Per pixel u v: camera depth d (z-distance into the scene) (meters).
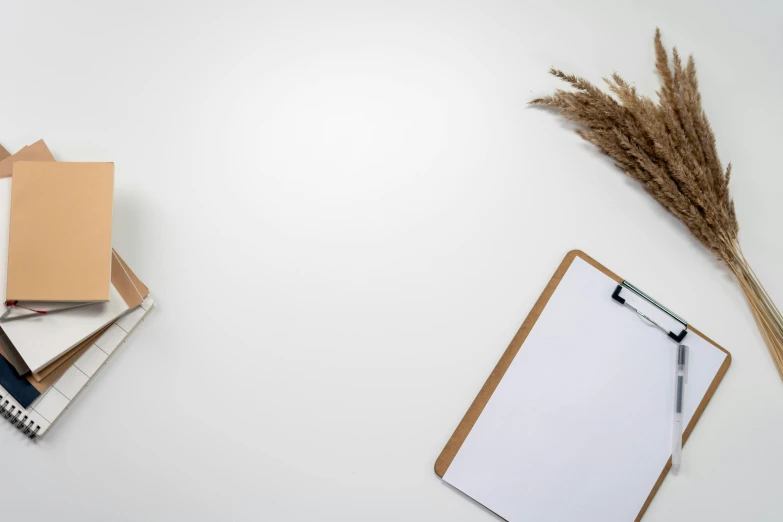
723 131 1.19
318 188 1.14
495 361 1.14
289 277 1.13
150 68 1.14
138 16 1.15
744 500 1.14
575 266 1.14
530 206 1.17
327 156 1.15
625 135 1.13
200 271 1.12
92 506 1.08
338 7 1.17
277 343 1.12
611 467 1.13
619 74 1.20
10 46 1.12
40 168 1.00
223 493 1.10
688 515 1.13
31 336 0.99
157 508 1.09
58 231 0.99
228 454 1.10
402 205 1.15
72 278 0.98
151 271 1.11
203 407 1.10
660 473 1.13
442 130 1.17
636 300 1.14
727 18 1.19
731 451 1.15
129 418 1.09
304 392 1.12
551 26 1.19
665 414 1.13
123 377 1.09
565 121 1.18
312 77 1.16
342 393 1.12
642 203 1.18
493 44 1.19
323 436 1.11
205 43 1.15
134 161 1.13
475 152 1.17
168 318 1.11
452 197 1.16
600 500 1.12
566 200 1.17
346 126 1.16
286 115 1.15
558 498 1.12
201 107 1.14
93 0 1.14
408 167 1.16
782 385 1.15
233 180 1.13
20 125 1.12
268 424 1.11
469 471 1.11
